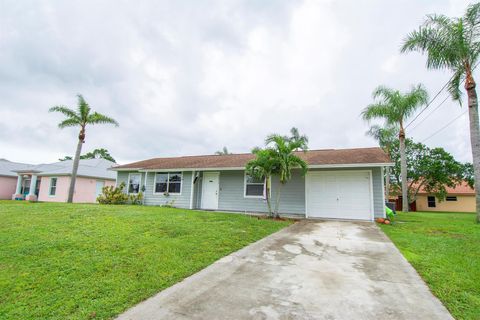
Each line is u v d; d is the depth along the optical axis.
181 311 3.03
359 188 11.41
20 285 3.65
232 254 5.42
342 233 7.84
